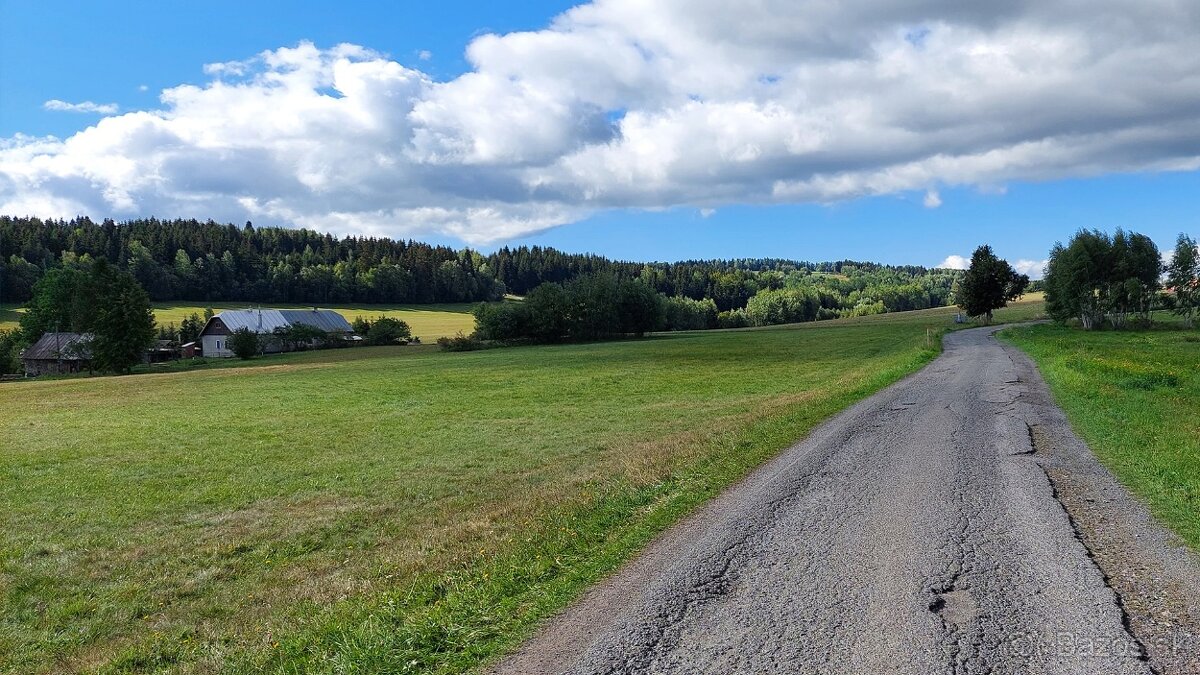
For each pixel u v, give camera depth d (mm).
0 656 8086
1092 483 10094
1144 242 67812
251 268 170625
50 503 15695
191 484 17438
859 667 5086
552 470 17094
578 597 6723
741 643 5555
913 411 18219
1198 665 4969
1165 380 21281
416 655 5762
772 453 13633
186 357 112125
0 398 44156
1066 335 57969
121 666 7352
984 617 5840
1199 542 7422
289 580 10172
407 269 181250
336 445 22781
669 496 10586
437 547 10453
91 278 81750
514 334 95625
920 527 8320
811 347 65562
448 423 27031
